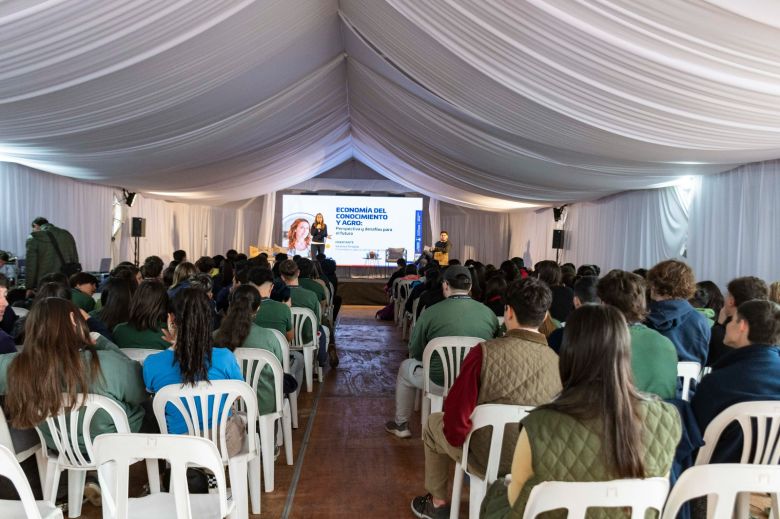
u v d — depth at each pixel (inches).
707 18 109.6
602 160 235.1
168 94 201.0
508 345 83.4
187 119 239.6
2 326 137.2
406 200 577.0
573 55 139.9
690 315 107.0
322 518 107.1
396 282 352.2
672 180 262.8
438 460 103.3
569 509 51.7
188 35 158.6
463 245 611.2
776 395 80.1
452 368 127.3
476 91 194.5
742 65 121.8
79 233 354.9
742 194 217.0
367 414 172.2
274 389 116.4
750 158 194.9
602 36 126.8
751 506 110.3
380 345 286.4
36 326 81.8
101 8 128.9
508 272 216.1
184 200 497.4
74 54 145.6
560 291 159.9
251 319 121.0
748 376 81.1
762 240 206.1
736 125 153.2
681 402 81.9
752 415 78.5
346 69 282.5
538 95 168.6
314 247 552.4
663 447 53.6
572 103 165.6
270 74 227.0
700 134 164.9
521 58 153.0
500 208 530.9
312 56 236.8
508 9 134.2
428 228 589.6
